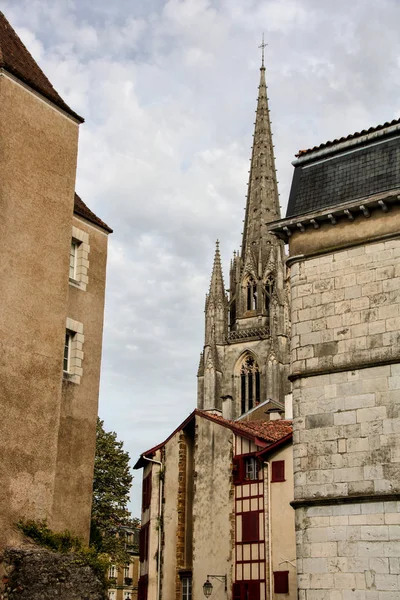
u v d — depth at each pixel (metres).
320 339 23.09
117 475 50.56
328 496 21.64
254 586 35.44
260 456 36.88
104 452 50.88
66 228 25.28
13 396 22.33
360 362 22.11
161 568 40.38
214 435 40.25
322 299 23.39
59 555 21.52
